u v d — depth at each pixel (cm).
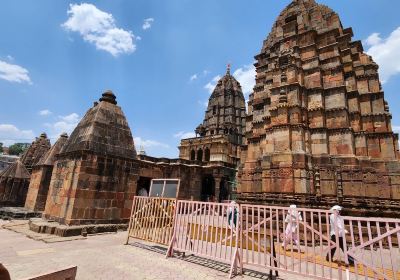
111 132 1380
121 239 1080
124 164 1378
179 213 857
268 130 1512
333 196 1288
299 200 1261
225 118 6366
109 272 625
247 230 686
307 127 1441
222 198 4400
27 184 2197
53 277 296
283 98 1502
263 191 1415
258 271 721
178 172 4038
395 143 1548
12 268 620
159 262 744
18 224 1328
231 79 6950
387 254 1007
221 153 5150
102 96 1506
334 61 1566
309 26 1791
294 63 1554
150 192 994
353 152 1380
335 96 1489
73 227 1091
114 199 1299
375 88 1655
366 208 1227
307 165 1347
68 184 1223
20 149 8988
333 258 875
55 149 1906
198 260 796
